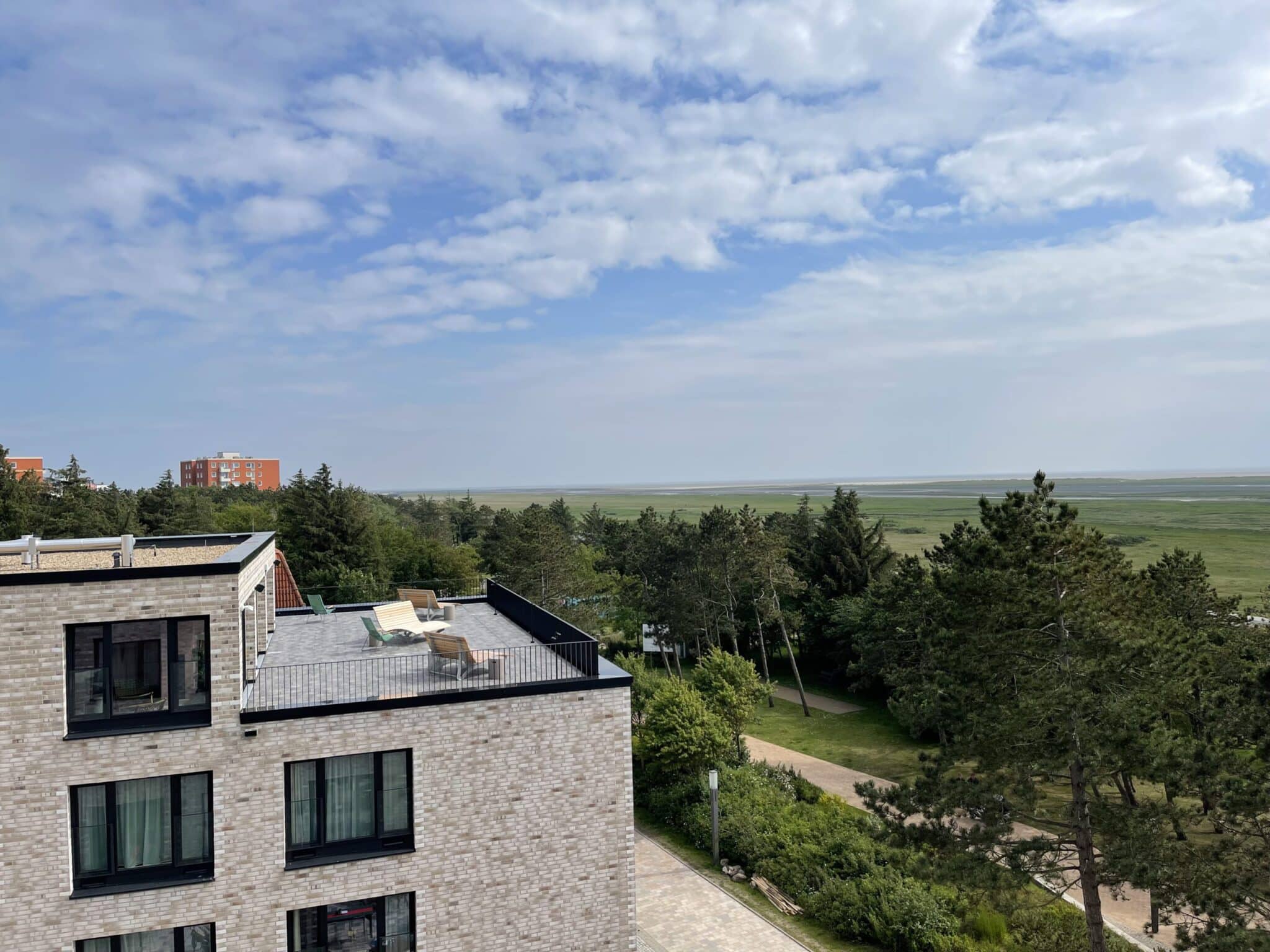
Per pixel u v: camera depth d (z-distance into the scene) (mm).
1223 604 26000
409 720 15211
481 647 20203
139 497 79188
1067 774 20531
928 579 33875
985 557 18469
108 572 13805
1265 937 14383
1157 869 15375
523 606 22797
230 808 14312
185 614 14164
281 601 34469
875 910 20062
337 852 14969
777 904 21938
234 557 15398
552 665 18172
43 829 13555
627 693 16547
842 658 50375
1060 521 17984
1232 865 15859
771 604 49375
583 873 16219
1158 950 18234
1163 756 15891
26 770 13500
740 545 51281
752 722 37312
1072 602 17109
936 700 19219
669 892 22688
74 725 13992
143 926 13891
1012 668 18062
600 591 64750
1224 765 16172
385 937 15273
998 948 18891
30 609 13516
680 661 62375
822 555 55031
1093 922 17141
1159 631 18047
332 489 63875
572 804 16156
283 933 14492
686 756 29188
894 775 34906
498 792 15703
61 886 13609
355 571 59656
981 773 19797
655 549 62656
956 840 18078
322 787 14945
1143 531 161375
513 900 15766
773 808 26781
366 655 19766
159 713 14352
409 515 134875
